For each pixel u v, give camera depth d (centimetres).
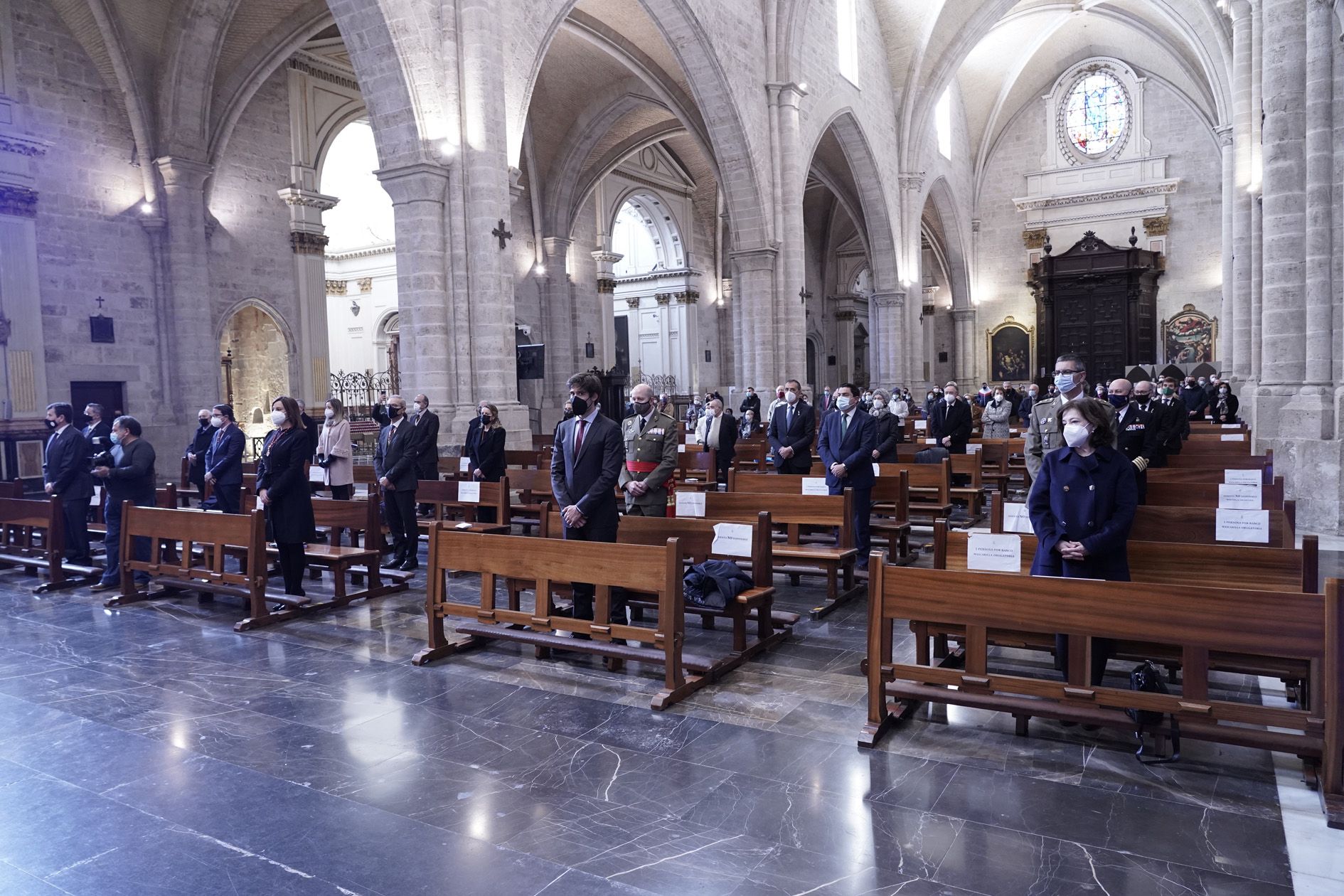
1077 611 422
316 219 2275
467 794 412
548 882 333
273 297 2173
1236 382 2073
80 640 704
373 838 371
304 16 1925
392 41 1258
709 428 1364
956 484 1263
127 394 1858
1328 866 332
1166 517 596
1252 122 1962
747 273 2306
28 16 1689
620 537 657
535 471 1081
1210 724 404
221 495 948
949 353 4212
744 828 372
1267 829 362
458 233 1346
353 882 337
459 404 1356
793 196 2322
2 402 1617
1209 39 2833
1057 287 3769
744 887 327
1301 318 980
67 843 372
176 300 1908
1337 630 367
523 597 823
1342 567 754
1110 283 3669
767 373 2305
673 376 3734
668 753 455
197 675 606
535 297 2809
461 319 1352
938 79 3195
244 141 2097
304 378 2245
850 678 575
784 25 2292
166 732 498
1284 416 961
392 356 3494
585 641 577
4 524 1010
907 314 3222
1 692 576
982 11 3097
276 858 356
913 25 3047
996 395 1692
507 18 1438
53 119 1734
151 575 884
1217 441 1138
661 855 352
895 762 438
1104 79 3762
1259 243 1922
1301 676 429
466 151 1348
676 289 3709
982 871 334
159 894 331
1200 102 3516
